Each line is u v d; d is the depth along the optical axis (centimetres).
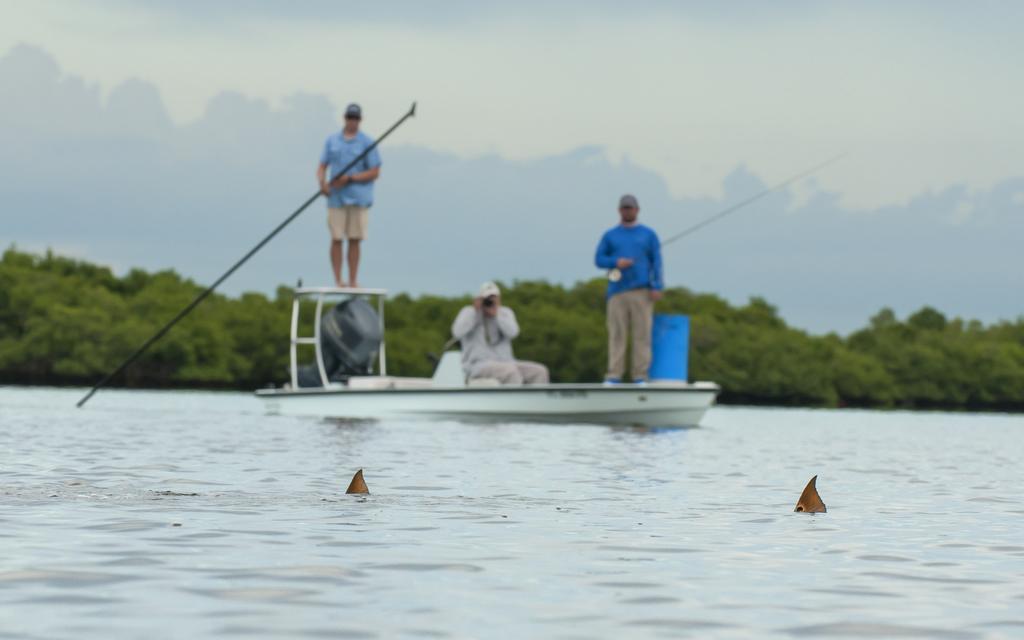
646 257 3834
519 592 955
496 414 3791
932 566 1119
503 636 807
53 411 4359
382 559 1090
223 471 1931
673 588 988
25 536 1177
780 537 1299
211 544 1152
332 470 1980
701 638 816
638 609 902
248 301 19175
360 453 2372
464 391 3781
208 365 17788
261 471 1941
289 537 1208
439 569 1047
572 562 1102
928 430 5097
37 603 880
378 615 861
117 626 812
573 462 2266
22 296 18200
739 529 1359
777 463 2473
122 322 17900
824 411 11325
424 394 3812
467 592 951
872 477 2178
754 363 19412
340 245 4044
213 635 794
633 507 1549
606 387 3719
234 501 1506
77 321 17450
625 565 1093
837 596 965
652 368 3878
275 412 4153
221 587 950
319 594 930
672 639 811
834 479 2114
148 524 1279
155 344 17475
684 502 1630
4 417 3731
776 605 926
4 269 18750
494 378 3859
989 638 824
